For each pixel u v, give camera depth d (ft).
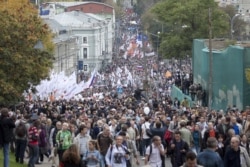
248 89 211.20
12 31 187.42
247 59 210.18
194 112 157.28
